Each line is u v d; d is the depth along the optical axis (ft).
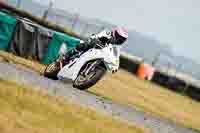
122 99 161.79
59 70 119.44
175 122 163.22
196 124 198.80
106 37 117.80
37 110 74.90
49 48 172.55
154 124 121.80
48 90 98.89
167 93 334.24
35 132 61.98
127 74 363.76
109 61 117.50
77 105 93.71
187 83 406.21
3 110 66.18
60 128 69.97
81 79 119.34
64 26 366.43
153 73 403.54
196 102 369.50
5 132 56.80
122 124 95.25
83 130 75.10
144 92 253.65
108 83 205.57
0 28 159.53
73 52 120.06
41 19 355.97
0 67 105.09
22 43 164.66
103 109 106.22
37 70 134.62
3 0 349.00
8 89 80.43
